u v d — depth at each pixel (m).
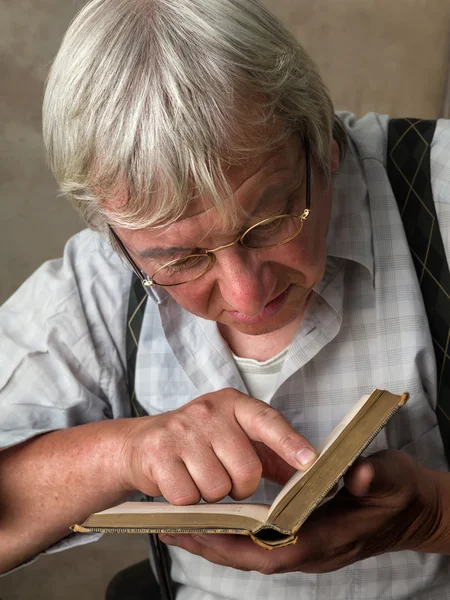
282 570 0.99
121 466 1.13
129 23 0.86
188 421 1.01
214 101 0.83
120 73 0.84
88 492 1.17
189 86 0.82
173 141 0.82
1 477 1.23
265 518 0.82
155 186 0.85
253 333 1.10
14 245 2.94
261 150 0.86
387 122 1.33
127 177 0.86
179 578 1.36
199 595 1.34
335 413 1.24
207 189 0.85
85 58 0.86
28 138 2.83
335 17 2.54
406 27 2.53
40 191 2.90
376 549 1.04
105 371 1.37
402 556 1.23
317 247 1.03
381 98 2.61
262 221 0.92
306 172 0.97
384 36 2.55
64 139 0.90
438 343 1.21
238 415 1.00
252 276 0.95
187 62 0.83
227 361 1.28
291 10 2.54
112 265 1.37
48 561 2.78
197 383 1.30
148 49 0.84
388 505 0.97
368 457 0.98
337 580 1.25
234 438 0.97
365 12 2.53
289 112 0.91
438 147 1.24
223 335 1.30
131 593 1.41
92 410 1.37
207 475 0.95
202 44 0.84
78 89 0.86
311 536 0.97
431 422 1.22
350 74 2.59
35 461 1.23
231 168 0.86
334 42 2.57
